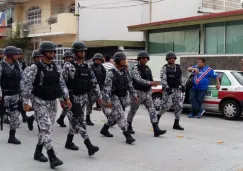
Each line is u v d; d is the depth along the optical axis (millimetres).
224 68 16078
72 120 6289
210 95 11234
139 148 6996
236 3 26594
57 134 8305
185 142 7586
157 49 20797
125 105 7320
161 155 6512
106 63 10438
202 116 11516
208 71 11047
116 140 7668
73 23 24750
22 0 29203
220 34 17562
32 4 29094
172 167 5820
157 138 7930
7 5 30656
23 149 6875
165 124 9758
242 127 9555
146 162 6055
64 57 8641
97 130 8789
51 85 5598
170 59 8531
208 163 6094
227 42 17312
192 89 11133
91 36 24641
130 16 25250
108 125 7957
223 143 7582
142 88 7875
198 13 24438
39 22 28562
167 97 8594
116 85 7121
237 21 16844
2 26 30031
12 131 7352
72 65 6152
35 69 5523
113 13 24781
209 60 16609
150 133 8477
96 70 9445
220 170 5738
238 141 7812
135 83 7891
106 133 8008
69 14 24578
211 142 7648
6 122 9625
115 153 6598
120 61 7168
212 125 9805
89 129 8914
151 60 20031
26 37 26812
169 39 20109
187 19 18141
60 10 27344
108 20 24719
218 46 17672
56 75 5641
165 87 8570
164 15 25266
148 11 25969
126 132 7352
